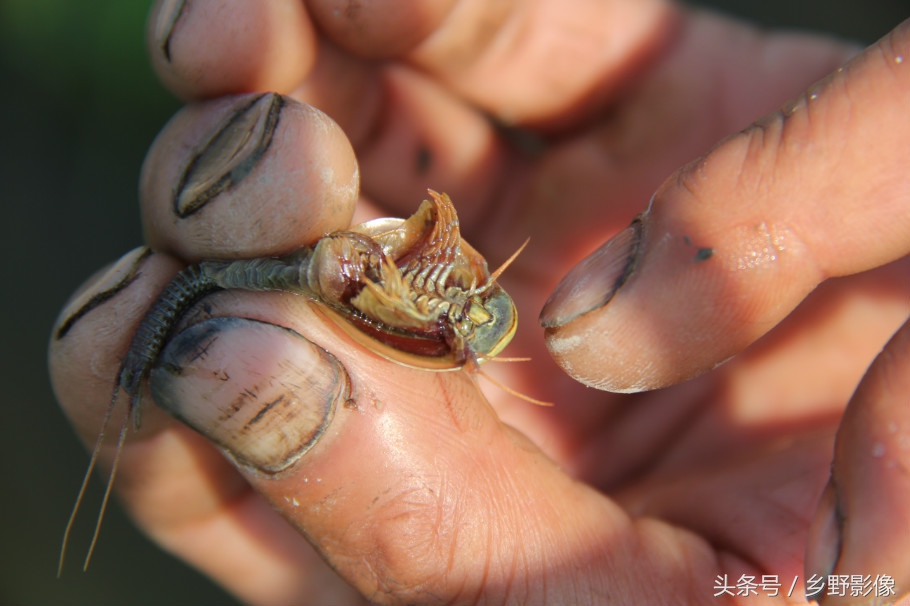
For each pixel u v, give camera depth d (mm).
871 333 164
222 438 126
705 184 123
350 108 163
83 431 141
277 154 128
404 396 128
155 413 138
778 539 136
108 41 221
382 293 124
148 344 130
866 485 117
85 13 221
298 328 127
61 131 217
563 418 167
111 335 132
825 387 164
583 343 124
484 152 173
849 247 123
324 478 126
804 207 122
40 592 184
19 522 186
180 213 130
